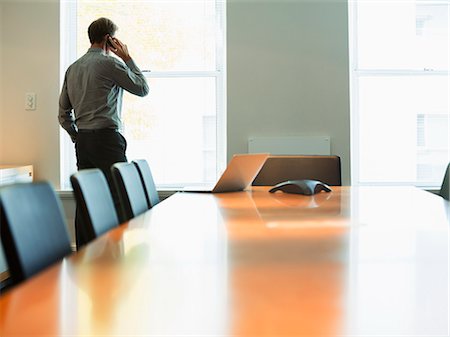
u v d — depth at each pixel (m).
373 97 4.01
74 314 0.59
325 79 3.85
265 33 3.84
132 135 4.04
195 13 3.98
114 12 3.98
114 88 3.22
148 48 3.99
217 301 0.64
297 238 1.08
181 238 1.08
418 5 3.97
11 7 3.87
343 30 3.83
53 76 3.87
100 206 1.40
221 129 4.00
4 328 0.55
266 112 3.85
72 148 3.99
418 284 0.72
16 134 3.89
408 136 4.02
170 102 4.02
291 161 2.72
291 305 0.62
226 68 3.86
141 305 0.62
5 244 0.83
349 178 3.84
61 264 0.83
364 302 0.64
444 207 1.70
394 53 3.99
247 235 1.12
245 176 2.30
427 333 0.54
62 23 3.90
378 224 1.29
